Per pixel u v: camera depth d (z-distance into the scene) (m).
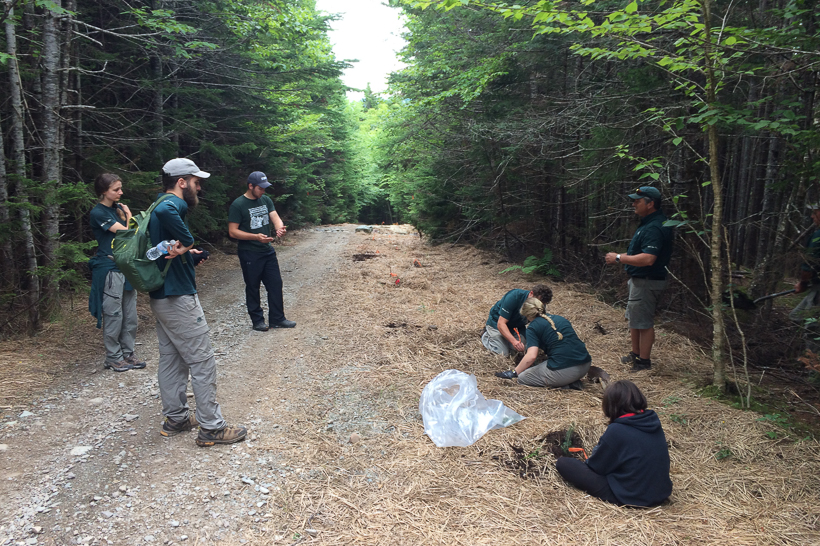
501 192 9.72
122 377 4.32
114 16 7.97
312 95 16.97
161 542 2.37
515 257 10.44
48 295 5.34
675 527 2.54
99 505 2.61
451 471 2.99
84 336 5.26
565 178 7.86
